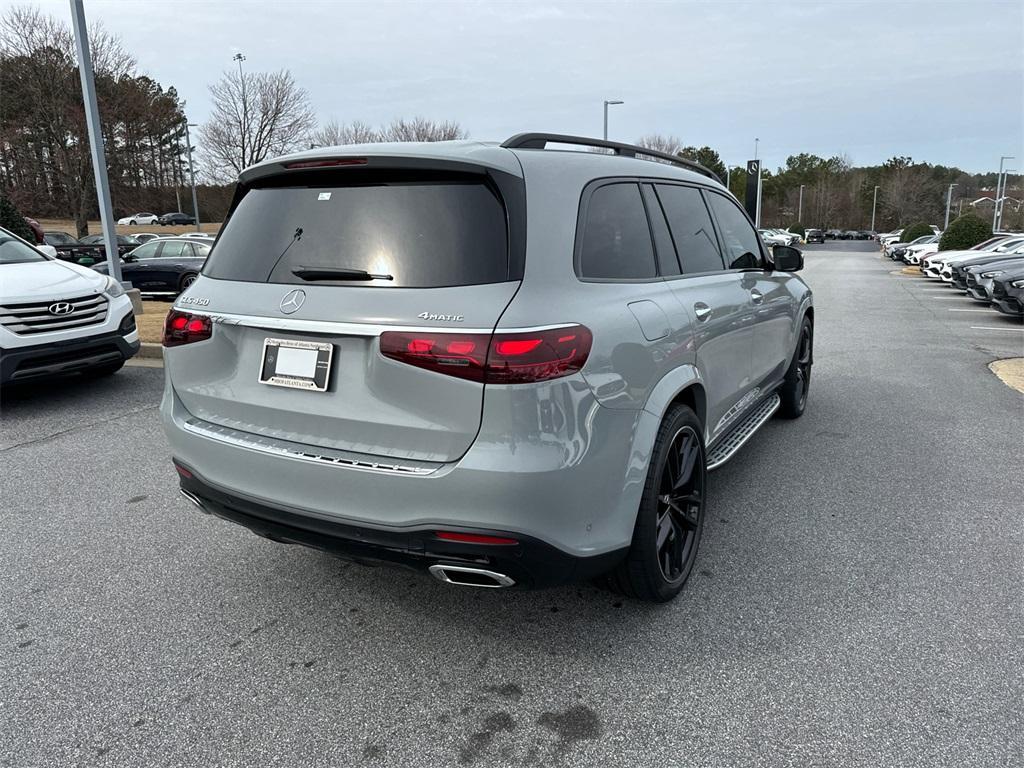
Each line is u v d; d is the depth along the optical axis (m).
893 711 2.38
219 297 2.74
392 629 2.92
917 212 102.69
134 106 34.03
